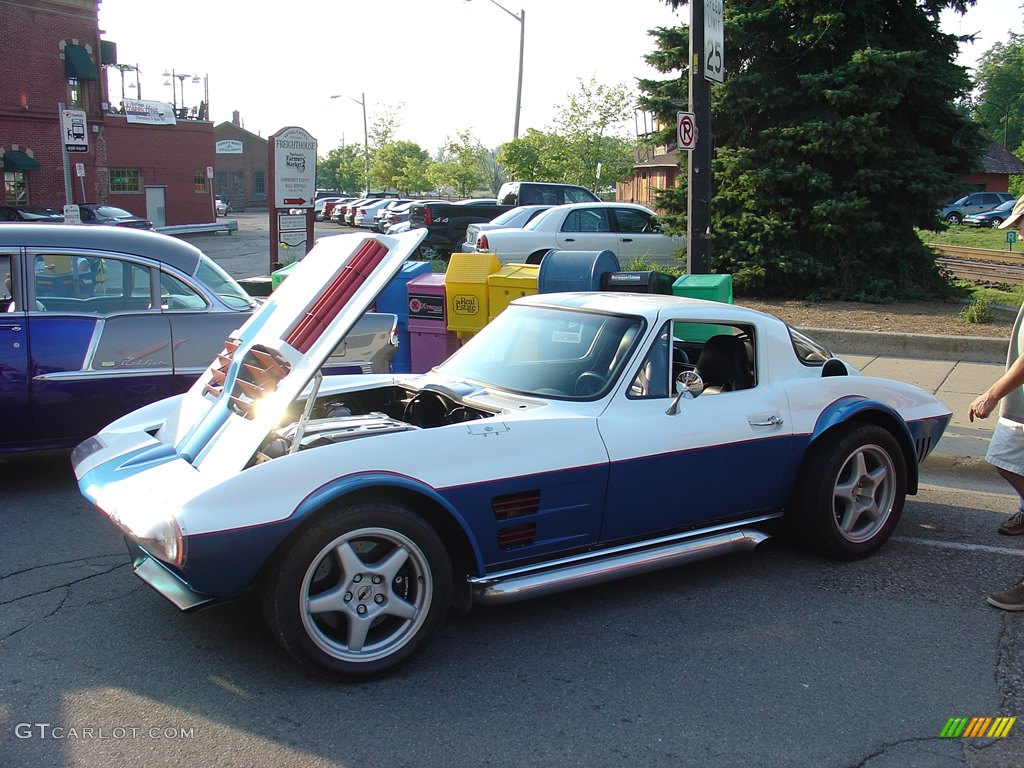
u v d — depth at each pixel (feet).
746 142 48.44
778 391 16.12
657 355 15.07
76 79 117.19
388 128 214.69
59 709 11.27
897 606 14.84
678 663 12.75
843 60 46.29
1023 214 14.52
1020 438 14.89
